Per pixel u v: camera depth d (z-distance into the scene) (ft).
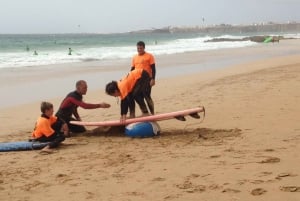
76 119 31.48
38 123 27.78
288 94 43.88
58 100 48.57
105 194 17.99
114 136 29.89
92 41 308.40
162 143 26.81
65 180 20.17
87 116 38.04
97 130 31.01
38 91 55.67
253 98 42.75
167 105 41.70
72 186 19.27
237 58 119.55
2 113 40.93
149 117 29.35
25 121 37.24
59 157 24.62
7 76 72.28
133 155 24.11
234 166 20.63
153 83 33.24
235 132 28.76
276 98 41.81
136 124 29.27
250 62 101.09
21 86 60.29
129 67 90.43
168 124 33.12
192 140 27.14
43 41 299.79
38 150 26.86
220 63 100.68
